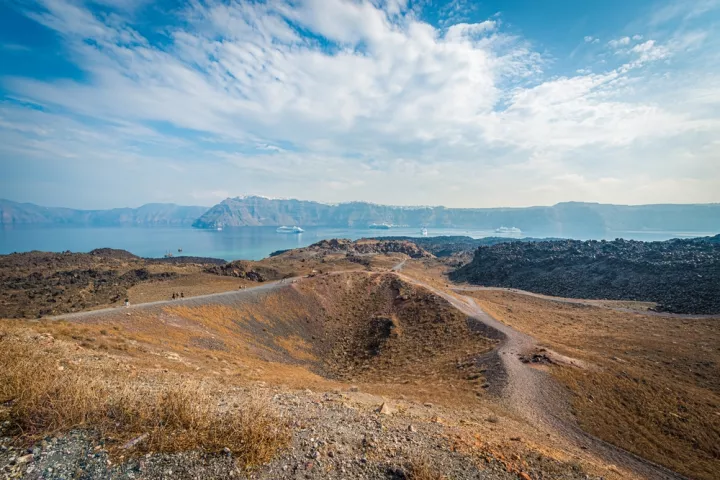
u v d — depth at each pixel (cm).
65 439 743
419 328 6812
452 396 3162
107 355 2027
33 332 2055
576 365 4100
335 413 1404
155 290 7425
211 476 719
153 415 888
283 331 6688
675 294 10344
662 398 3403
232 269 11775
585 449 2431
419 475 881
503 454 1216
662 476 2278
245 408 1055
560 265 15938
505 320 7081
